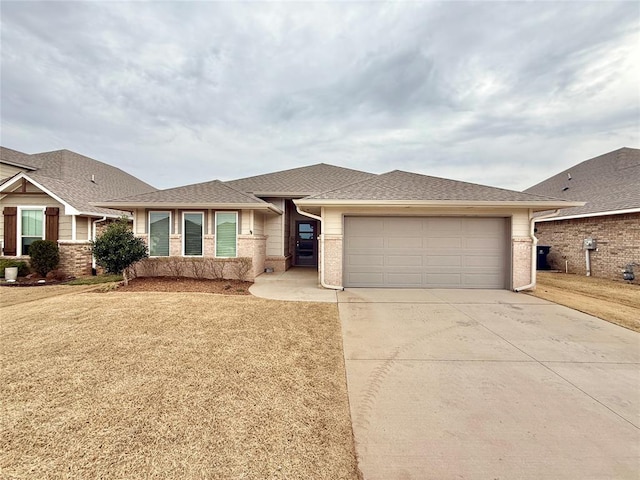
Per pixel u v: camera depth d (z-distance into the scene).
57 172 17.08
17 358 4.68
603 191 15.65
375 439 3.06
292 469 2.62
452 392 3.97
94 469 2.55
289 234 17.36
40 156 18.88
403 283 10.73
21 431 3.01
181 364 4.55
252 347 5.27
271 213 15.01
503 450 2.91
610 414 3.50
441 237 10.67
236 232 12.57
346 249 10.80
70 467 2.57
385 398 3.82
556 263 16.53
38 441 2.87
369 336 5.99
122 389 3.82
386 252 10.75
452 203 9.76
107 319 6.66
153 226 12.53
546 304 8.52
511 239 10.34
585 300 9.07
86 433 2.99
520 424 3.32
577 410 3.58
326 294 9.65
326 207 10.61
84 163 19.52
